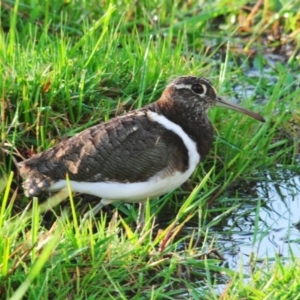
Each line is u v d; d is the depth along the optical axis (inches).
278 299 361.7
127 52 499.2
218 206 466.9
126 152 414.3
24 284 327.9
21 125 457.1
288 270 375.2
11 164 448.8
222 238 443.5
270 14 610.9
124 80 486.3
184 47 574.9
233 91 549.3
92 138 416.8
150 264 384.2
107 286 372.8
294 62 585.9
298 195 483.8
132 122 419.8
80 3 579.5
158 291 368.5
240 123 498.3
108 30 553.9
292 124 521.3
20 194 443.8
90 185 418.0
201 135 432.1
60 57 472.4
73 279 367.6
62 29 527.5
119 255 379.2
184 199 464.1
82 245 378.0
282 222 458.9
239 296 366.3
